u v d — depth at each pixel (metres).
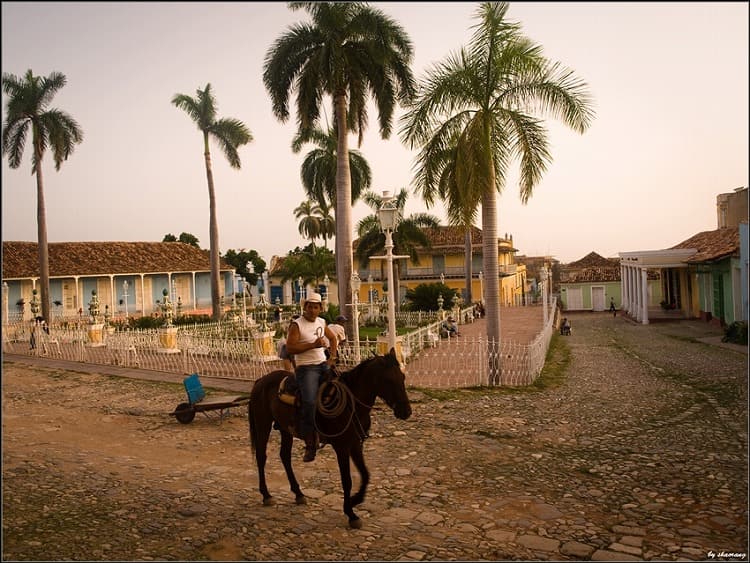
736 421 10.52
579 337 30.14
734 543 5.81
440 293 40.56
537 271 92.88
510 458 8.83
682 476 7.76
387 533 6.24
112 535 6.08
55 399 15.11
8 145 33.34
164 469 8.81
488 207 15.55
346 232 20.70
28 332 27.69
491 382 14.85
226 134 38.94
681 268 38.53
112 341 22.84
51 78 33.69
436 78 15.47
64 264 45.28
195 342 21.41
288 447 7.21
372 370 6.63
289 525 6.45
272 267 68.69
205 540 5.99
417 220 41.78
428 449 9.37
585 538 6.06
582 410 11.78
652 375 15.95
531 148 15.51
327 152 33.47
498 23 15.02
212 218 39.22
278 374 7.36
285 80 20.80
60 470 8.48
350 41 20.56
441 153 15.69
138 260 50.91
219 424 11.92
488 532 6.26
